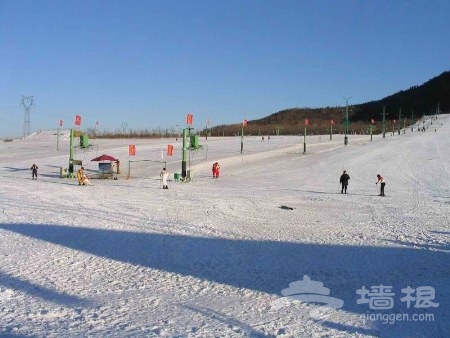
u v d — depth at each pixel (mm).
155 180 39938
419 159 57188
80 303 8461
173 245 13836
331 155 64125
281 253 12906
